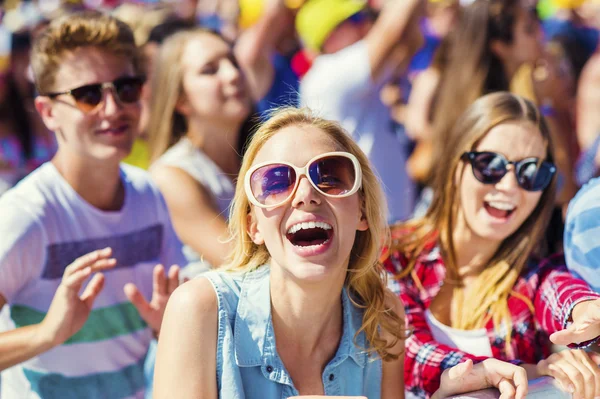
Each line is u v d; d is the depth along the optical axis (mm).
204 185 5246
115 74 4215
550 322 3609
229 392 2766
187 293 2807
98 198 4262
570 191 6723
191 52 5430
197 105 5398
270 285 2900
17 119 7164
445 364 3377
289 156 2768
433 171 6223
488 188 3824
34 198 4012
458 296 3934
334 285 2889
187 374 2723
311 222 2705
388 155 6570
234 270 2998
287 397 2865
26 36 7156
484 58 6523
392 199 6641
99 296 4203
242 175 2926
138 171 4629
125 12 7480
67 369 4082
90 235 4180
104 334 4195
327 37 6938
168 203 5168
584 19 8547
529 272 3889
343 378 3021
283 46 7309
